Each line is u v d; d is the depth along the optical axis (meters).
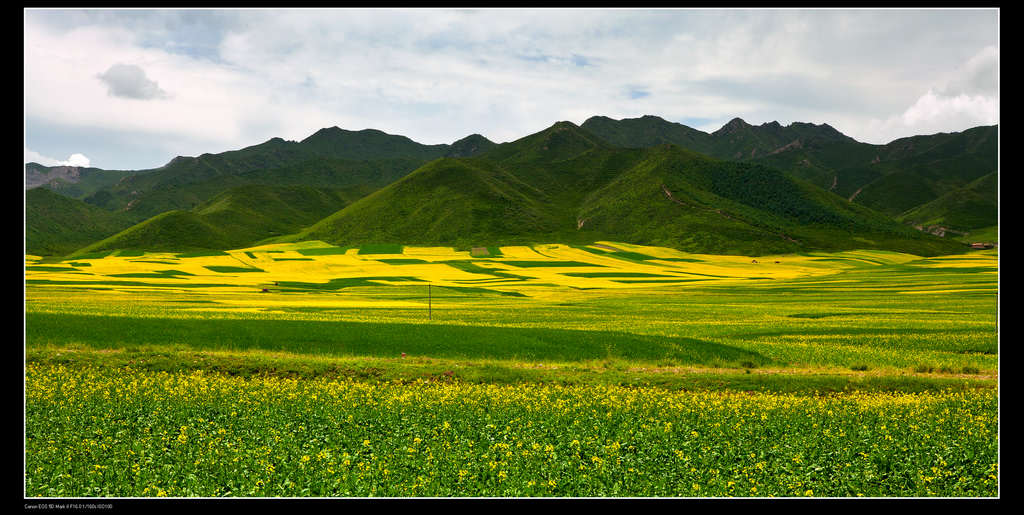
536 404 26.50
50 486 15.93
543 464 17.98
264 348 43.19
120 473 16.97
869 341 53.12
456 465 17.78
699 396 29.19
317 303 91.50
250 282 142.25
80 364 35.44
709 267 197.25
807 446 20.20
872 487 16.62
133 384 29.17
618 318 73.75
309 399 27.19
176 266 179.00
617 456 19.19
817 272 181.12
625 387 32.34
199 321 48.47
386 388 31.33
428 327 49.34
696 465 18.31
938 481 16.91
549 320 70.06
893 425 23.19
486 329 49.06
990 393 30.36
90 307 64.12
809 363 40.38
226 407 25.41
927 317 73.56
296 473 17.19
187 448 19.61
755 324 66.00
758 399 28.42
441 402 26.77
